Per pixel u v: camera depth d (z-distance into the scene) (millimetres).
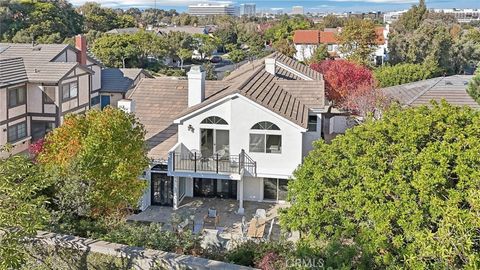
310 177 13703
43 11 85438
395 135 12812
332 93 38031
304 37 95062
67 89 35562
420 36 65812
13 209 10305
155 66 81688
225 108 23328
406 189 11344
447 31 68062
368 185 11852
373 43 69062
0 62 33906
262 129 23156
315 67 43000
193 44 98000
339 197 12219
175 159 23047
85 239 12477
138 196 17812
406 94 30594
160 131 25594
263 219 20797
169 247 12523
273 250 12250
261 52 94625
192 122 23719
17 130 33375
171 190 23688
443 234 8742
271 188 24266
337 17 145375
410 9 85688
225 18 176250
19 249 10703
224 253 12500
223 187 24828
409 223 10727
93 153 16391
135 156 17984
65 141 17328
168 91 28625
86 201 14742
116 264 11961
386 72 48719
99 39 78125
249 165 23484
